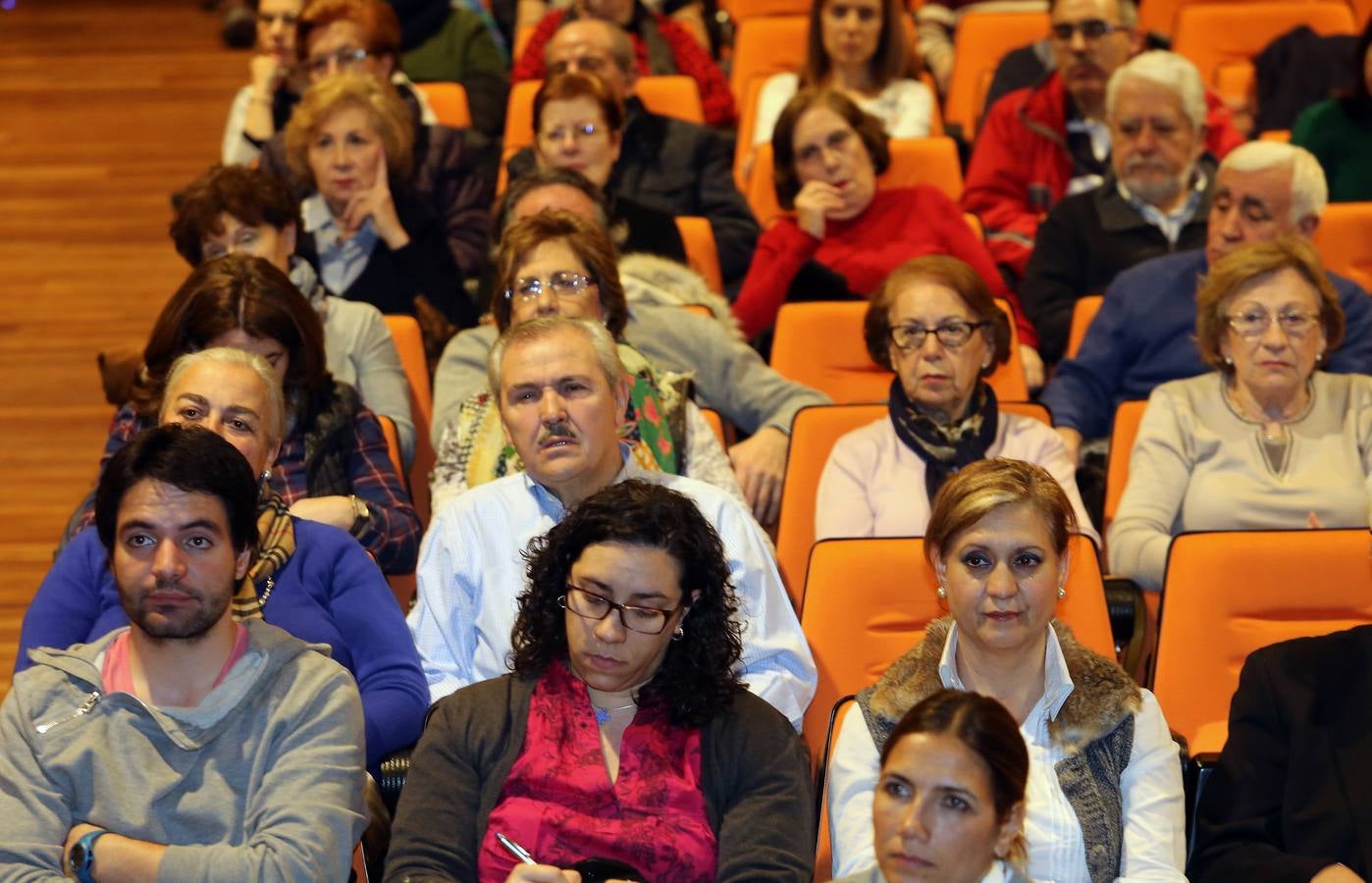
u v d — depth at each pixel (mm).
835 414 3576
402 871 2379
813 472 3557
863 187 4719
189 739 2414
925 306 3418
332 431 3373
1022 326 4660
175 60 8711
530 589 2559
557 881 2271
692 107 5762
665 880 2412
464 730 2518
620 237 4340
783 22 6543
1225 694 2977
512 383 2877
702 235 4707
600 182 4793
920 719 2049
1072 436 4031
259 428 2947
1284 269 3541
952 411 3496
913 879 2010
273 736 2447
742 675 2779
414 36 6586
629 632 2441
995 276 4734
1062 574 2494
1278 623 2986
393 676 2846
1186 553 3016
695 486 2963
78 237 6617
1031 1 6891
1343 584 2980
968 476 2477
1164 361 4156
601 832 2416
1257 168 4090
